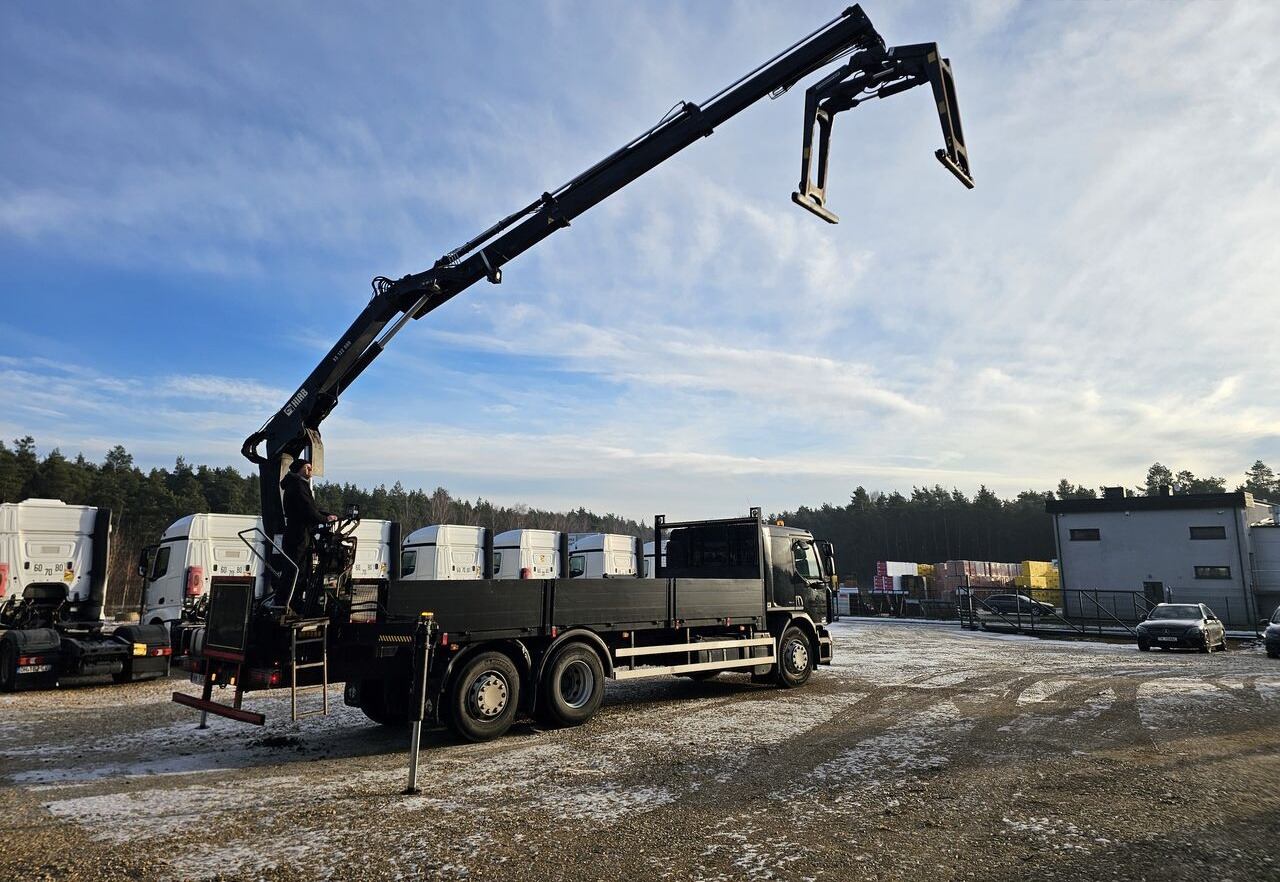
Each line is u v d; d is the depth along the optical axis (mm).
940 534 95375
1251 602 34188
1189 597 35500
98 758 7660
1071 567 38219
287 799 6086
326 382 9328
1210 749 7957
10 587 13195
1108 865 4676
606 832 5293
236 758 7672
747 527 12984
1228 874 4527
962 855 4859
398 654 7906
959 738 8516
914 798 6148
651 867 4648
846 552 99438
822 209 8273
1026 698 11602
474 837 5172
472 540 22172
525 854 4859
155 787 6477
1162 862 4723
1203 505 35750
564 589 9414
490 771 7039
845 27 8688
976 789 6410
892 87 8164
